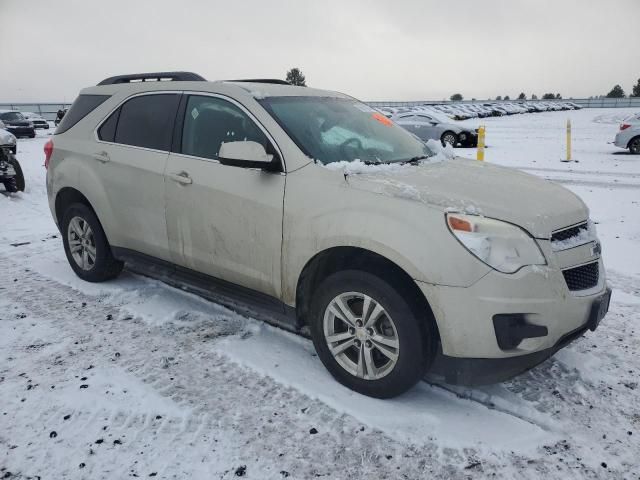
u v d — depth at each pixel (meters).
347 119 3.83
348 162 3.17
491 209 2.71
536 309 2.59
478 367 2.66
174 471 2.41
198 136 3.73
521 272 2.57
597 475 2.41
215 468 2.43
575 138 22.77
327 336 3.09
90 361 3.38
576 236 2.89
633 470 2.45
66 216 4.75
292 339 3.73
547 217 2.77
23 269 5.16
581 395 3.04
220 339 3.71
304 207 3.06
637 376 3.25
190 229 3.70
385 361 3.02
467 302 2.57
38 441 2.60
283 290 3.26
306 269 3.13
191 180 3.62
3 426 2.71
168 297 4.46
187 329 3.86
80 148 4.52
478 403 2.96
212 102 3.71
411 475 2.41
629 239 6.34
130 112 4.25
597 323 2.89
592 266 2.95
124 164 4.11
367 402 2.94
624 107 61.72
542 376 3.24
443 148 4.16
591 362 3.38
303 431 2.70
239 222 3.38
